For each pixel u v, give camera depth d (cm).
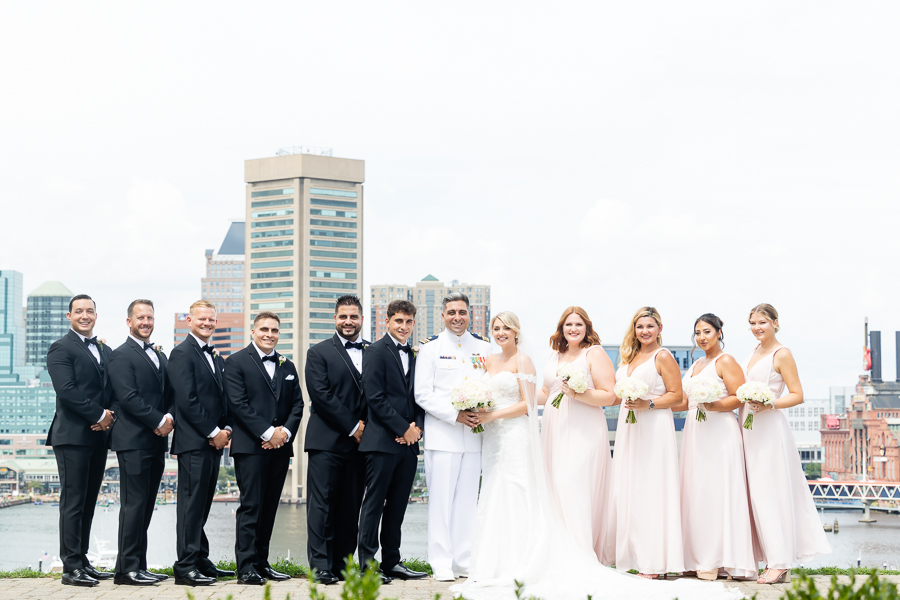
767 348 1064
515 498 1006
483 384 1009
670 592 897
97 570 1140
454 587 949
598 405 1026
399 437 1028
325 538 1022
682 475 1059
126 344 1046
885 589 503
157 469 1047
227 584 1002
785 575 1007
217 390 1044
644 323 1049
